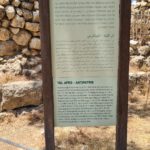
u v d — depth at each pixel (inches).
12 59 163.6
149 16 202.1
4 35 160.4
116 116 93.4
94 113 93.7
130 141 130.6
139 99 179.8
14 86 149.3
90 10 86.1
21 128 142.7
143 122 150.6
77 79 90.7
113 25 87.4
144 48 200.4
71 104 92.6
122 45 87.4
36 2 165.9
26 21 164.1
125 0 84.5
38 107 155.4
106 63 90.0
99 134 135.9
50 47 87.4
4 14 157.8
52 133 92.8
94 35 88.0
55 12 85.8
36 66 167.0
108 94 92.1
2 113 147.9
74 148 122.9
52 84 90.2
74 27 87.2
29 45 167.8
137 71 193.3
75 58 89.3
